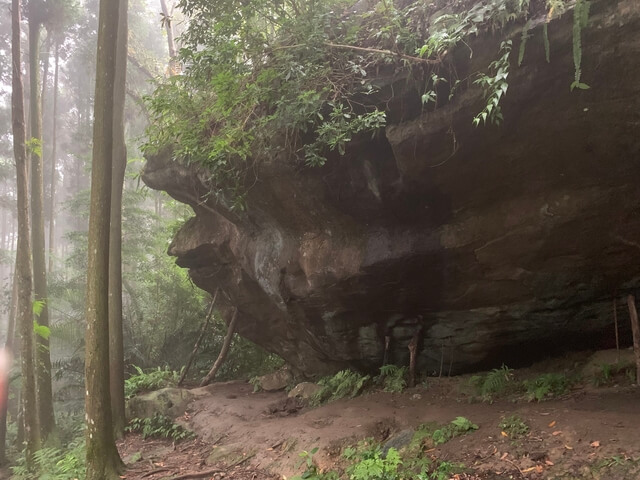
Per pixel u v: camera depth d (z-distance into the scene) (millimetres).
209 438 7359
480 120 4938
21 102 9391
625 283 5559
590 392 5418
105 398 5887
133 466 6543
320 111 5957
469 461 4426
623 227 5117
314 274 7238
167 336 13391
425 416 5738
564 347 6594
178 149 7496
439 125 5121
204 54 6152
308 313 8000
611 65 4234
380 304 7059
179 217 14492
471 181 5535
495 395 6090
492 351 6816
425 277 6438
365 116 5723
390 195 6074
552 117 4727
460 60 4867
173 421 8445
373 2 6309
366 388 7648
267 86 5949
